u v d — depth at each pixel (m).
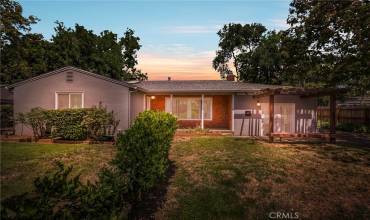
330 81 19.70
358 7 15.45
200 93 21.27
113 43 44.16
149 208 6.89
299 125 21.16
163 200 7.41
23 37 34.59
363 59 16.95
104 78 18.28
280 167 10.68
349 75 18.86
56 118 16.31
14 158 11.59
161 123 8.42
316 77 21.83
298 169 10.49
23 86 18.91
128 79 46.53
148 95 22.92
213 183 8.73
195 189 8.20
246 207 7.11
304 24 19.16
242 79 50.00
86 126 16.08
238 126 21.12
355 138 19.98
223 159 11.81
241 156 12.47
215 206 7.09
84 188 3.08
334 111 17.19
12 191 7.70
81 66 39.88
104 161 11.14
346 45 17.52
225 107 23.61
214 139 18.03
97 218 3.10
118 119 18.27
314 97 20.30
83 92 18.50
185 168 10.42
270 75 44.50
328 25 17.69
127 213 5.67
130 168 5.30
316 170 10.40
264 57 42.22
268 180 9.14
